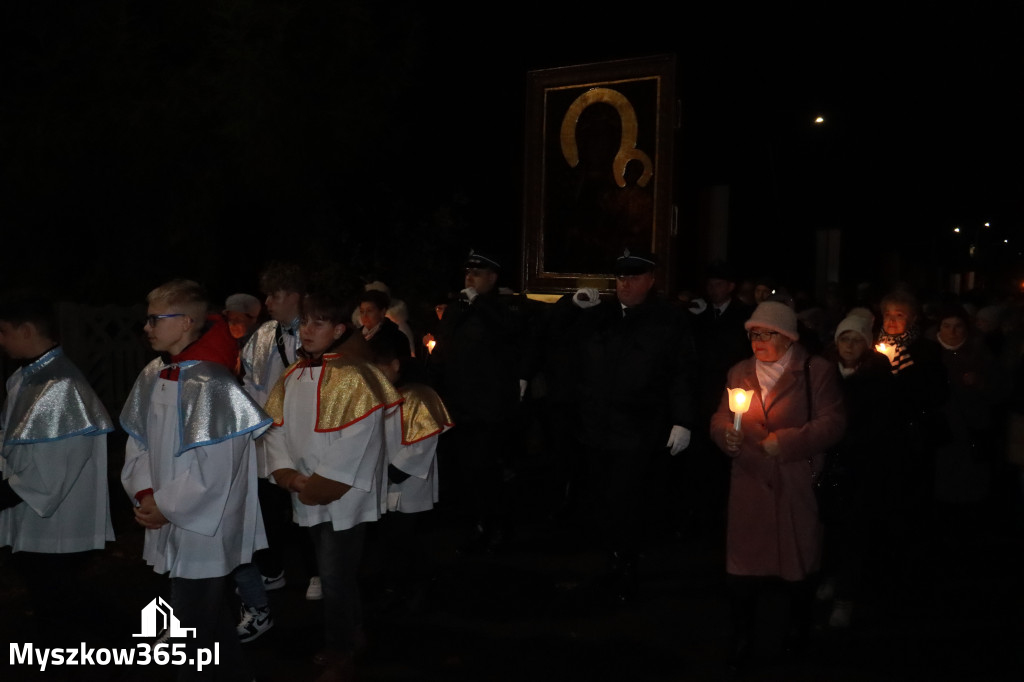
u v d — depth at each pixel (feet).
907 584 20.77
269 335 18.22
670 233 33.04
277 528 18.53
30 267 42.29
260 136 40.42
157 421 12.84
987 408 22.89
